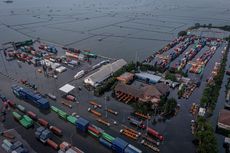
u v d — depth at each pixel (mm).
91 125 82125
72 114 89625
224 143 75250
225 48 168125
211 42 185875
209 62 146125
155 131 78062
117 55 162875
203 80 120250
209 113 90500
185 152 71188
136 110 91812
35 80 120312
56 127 82688
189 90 108312
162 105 94188
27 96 100625
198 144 74250
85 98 102438
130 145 70625
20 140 76250
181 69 130625
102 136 76812
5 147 72000
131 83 117125
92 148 73000
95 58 154375
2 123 84875
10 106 96500
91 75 115312
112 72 123875
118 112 91812
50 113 91625
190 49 171250
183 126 83438
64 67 134875
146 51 172375
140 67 133875
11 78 123312
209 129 74000
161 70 129000
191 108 92688
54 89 110438
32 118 87750
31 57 150375
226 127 81312
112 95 105438
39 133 75938
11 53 158000
